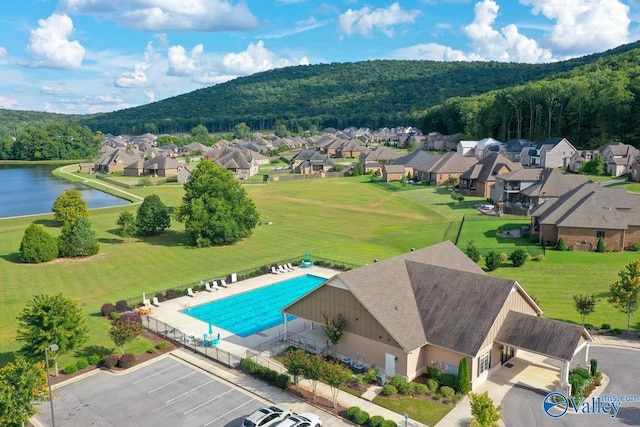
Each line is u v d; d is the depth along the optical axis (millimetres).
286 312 37188
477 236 67438
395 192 110125
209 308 45781
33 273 55781
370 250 65250
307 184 129125
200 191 70375
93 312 44250
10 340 37844
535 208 68375
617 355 33594
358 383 30625
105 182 140250
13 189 131750
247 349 36438
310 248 67000
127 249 66875
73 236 61969
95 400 29531
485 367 30766
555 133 160875
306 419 25594
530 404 27922
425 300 33188
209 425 26781
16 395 23906
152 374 32812
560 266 53344
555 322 29938
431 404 28188
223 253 65188
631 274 37094
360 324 32562
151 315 43750
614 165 107938
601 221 58625
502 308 30719
